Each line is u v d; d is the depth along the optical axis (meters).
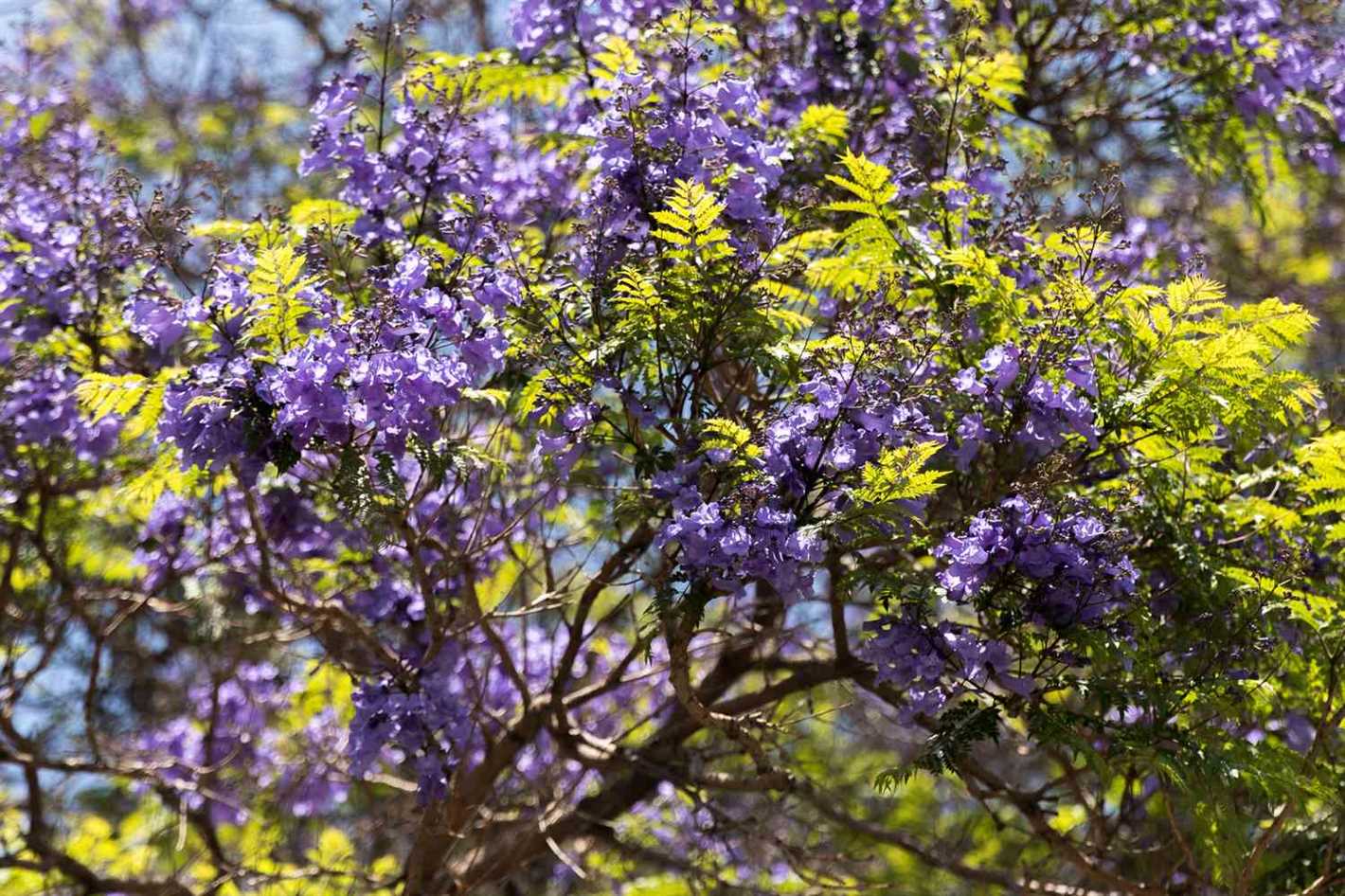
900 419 4.63
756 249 5.21
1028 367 4.98
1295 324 5.20
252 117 11.45
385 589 6.60
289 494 6.66
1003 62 6.49
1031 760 8.70
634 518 5.37
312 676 8.01
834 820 7.31
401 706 5.79
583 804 7.48
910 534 5.17
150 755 8.09
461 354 4.96
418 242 5.53
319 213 6.09
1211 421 5.27
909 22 6.88
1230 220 10.66
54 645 7.27
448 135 5.73
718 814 6.73
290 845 8.58
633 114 5.23
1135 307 5.43
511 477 6.59
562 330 5.16
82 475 6.99
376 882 7.36
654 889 8.11
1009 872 7.25
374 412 4.64
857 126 6.57
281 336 4.77
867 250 5.52
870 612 8.02
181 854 8.55
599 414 5.10
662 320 4.95
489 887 7.97
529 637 7.77
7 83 8.33
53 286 6.12
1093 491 5.49
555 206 6.26
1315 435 6.27
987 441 5.12
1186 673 5.39
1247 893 5.74
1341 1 8.55
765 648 7.77
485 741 6.89
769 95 6.64
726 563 4.53
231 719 8.29
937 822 8.99
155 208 5.52
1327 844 5.96
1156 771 5.46
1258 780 5.21
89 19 12.03
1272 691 5.74
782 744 7.23
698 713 5.24
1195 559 5.43
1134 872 6.90
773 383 5.27
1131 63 8.17
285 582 7.11
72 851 8.55
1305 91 8.16
